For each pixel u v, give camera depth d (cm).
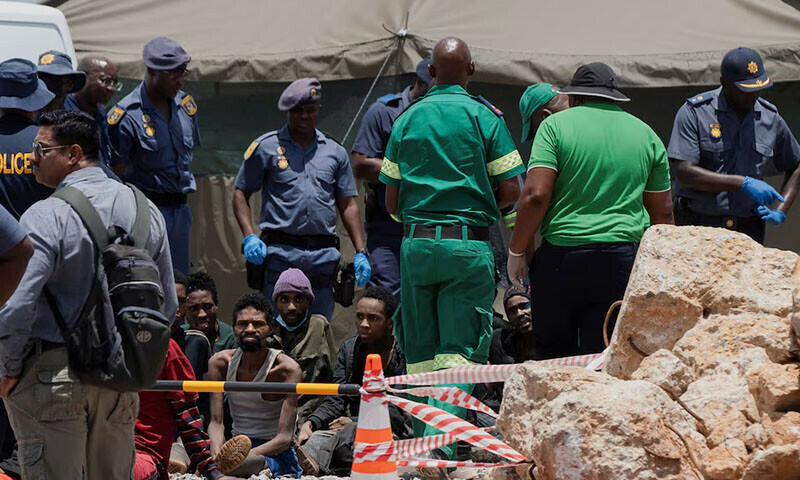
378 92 2064
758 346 851
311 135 1728
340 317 2094
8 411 927
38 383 905
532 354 1634
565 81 2012
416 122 1241
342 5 2122
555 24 2088
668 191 1198
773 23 2106
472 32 2048
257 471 1390
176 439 1578
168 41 1728
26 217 905
